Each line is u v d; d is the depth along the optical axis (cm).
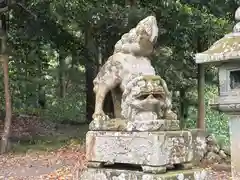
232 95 377
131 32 559
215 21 1351
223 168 1001
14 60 1872
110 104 587
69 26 1475
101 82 554
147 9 1298
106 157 509
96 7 1307
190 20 1306
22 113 2106
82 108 2316
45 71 2155
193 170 512
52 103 2355
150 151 473
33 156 1240
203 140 1076
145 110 493
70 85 2438
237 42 360
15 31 1606
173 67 1416
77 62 1684
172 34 1341
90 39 1441
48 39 1551
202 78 1482
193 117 1838
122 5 1366
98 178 510
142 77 500
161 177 462
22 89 2075
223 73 384
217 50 367
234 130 381
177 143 495
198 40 1405
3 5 1388
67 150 1316
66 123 1941
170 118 513
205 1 1262
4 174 1006
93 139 524
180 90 1662
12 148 1371
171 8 1290
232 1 1233
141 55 555
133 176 480
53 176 936
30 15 1459
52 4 1295
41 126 1809
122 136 497
